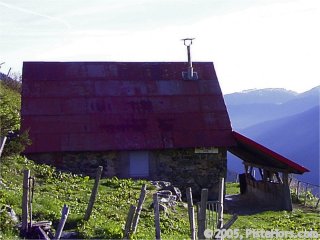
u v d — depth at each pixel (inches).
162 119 1024.2
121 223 607.8
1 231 492.1
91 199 585.6
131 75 1096.8
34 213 568.4
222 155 1013.2
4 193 594.2
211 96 1084.5
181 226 654.5
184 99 1068.5
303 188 1396.4
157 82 1092.5
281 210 948.6
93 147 952.3
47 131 957.2
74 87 1043.3
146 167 978.1
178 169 992.2
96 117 998.4
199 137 1006.4
